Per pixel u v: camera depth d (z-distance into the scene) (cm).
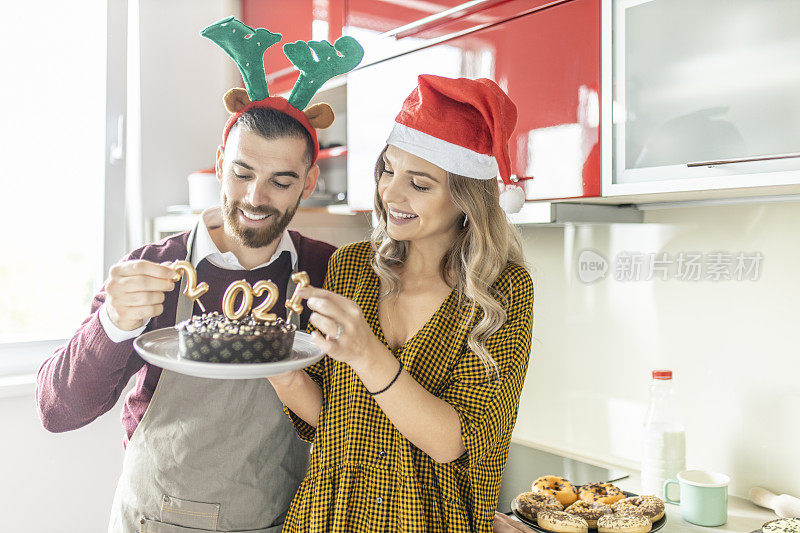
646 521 130
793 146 113
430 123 98
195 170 251
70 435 216
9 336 228
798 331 152
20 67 227
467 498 100
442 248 108
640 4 131
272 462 113
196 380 111
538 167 150
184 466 109
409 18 173
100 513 223
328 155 215
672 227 173
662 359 176
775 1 114
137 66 237
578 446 196
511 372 99
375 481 99
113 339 98
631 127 134
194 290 90
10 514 207
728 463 164
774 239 155
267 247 115
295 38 216
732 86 120
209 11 251
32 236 231
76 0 235
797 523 132
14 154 227
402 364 92
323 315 82
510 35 152
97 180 240
